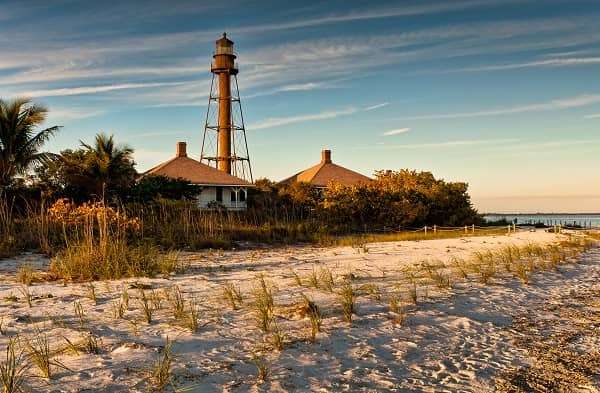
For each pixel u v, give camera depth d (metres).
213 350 6.80
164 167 44.06
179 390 5.49
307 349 6.94
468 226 38.28
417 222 38.31
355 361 6.61
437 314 8.99
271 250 21.38
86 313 8.55
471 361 6.79
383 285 11.28
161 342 7.03
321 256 18.23
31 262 16.12
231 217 28.25
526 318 9.12
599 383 6.12
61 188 32.56
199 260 17.00
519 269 13.55
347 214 36.22
